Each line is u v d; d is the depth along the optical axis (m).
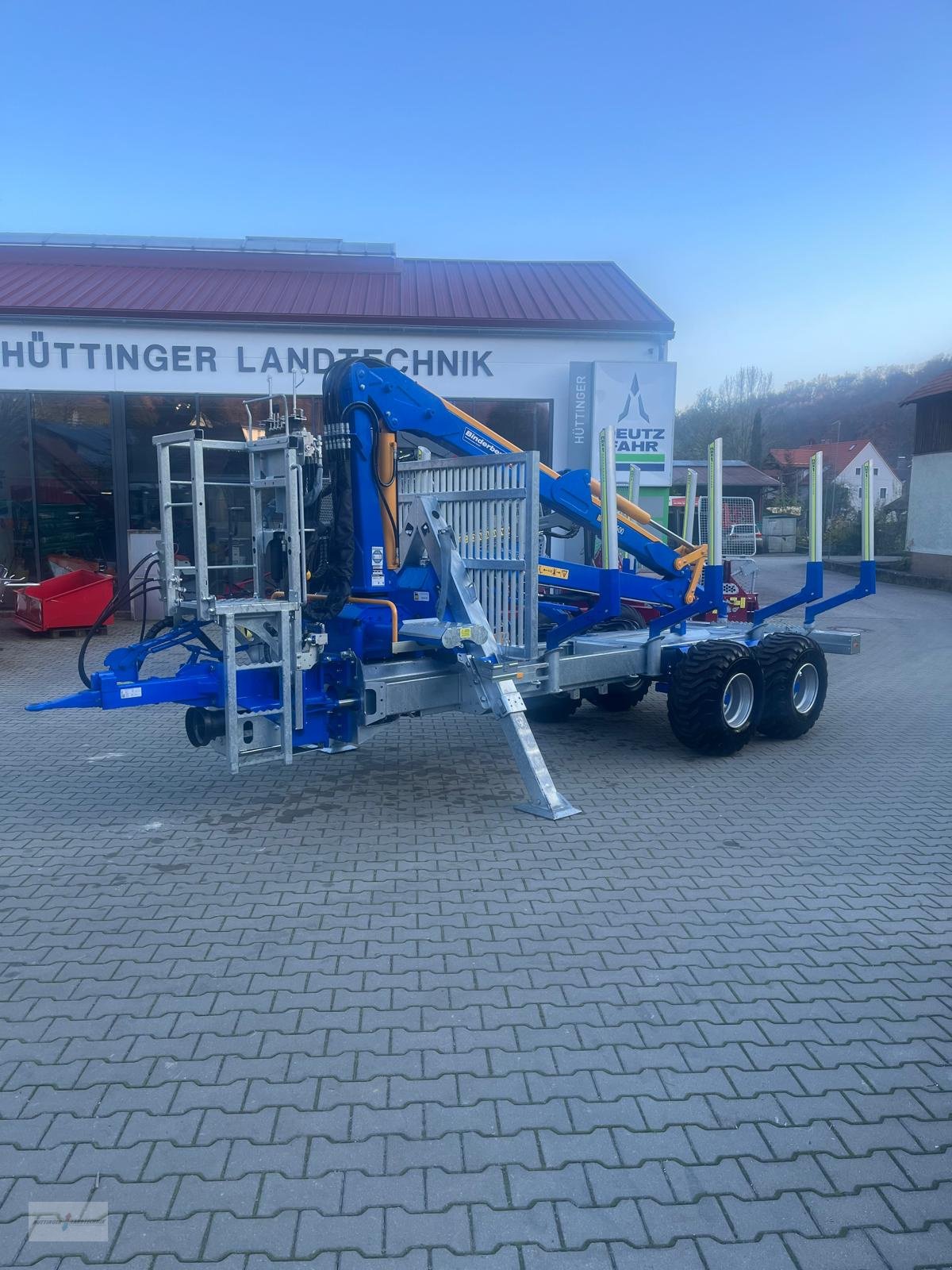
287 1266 2.58
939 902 4.93
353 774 7.31
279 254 19.22
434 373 15.94
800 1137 3.11
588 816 6.31
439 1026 3.74
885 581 27.86
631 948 4.40
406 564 6.89
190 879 5.18
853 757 7.91
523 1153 3.03
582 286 18.53
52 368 15.34
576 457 16.06
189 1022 3.75
